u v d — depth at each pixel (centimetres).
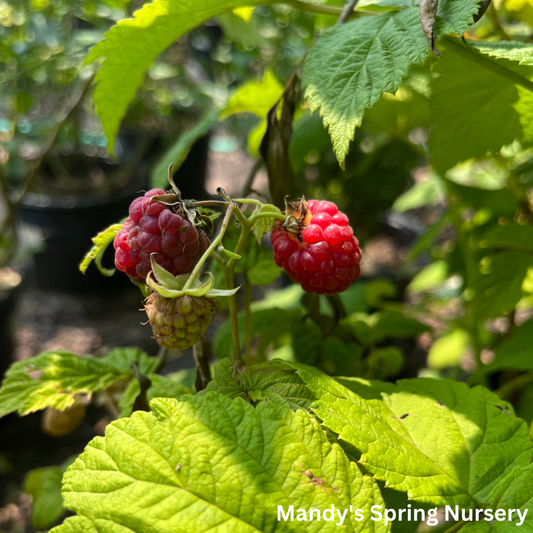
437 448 11
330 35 12
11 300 34
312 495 9
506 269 20
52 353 16
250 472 9
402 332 24
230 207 10
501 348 20
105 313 47
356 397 11
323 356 18
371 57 12
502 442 11
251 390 12
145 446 9
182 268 10
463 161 16
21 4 32
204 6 13
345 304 27
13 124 39
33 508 21
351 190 32
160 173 19
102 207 48
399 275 39
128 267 11
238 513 9
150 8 13
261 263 16
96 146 55
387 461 10
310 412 11
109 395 18
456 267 26
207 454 9
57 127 30
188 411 10
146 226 10
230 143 66
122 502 9
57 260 48
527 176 23
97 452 10
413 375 36
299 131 23
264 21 35
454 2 11
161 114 46
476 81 15
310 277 11
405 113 21
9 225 31
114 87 15
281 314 19
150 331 44
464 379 33
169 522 9
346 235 11
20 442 33
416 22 12
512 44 12
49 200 47
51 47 36
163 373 38
